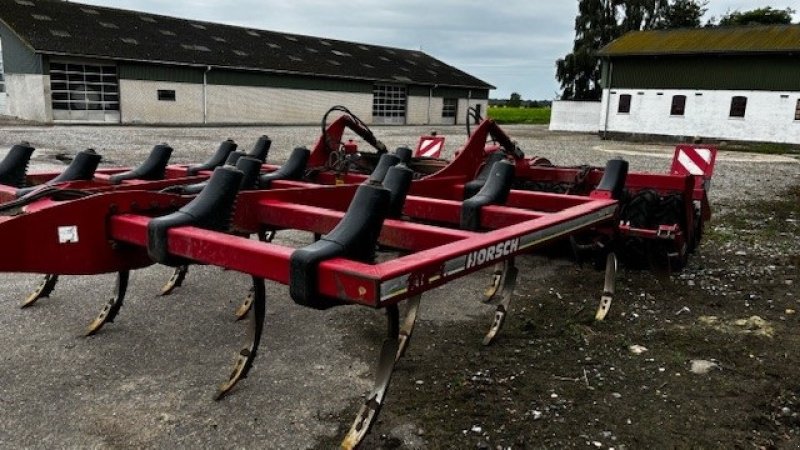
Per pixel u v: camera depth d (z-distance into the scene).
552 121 33.56
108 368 2.98
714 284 4.59
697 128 27.78
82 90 25.06
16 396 2.69
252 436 2.45
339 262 2.01
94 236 2.58
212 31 33.56
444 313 3.90
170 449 2.35
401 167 2.69
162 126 25.28
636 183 4.77
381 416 2.61
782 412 2.73
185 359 3.10
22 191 3.02
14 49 25.44
